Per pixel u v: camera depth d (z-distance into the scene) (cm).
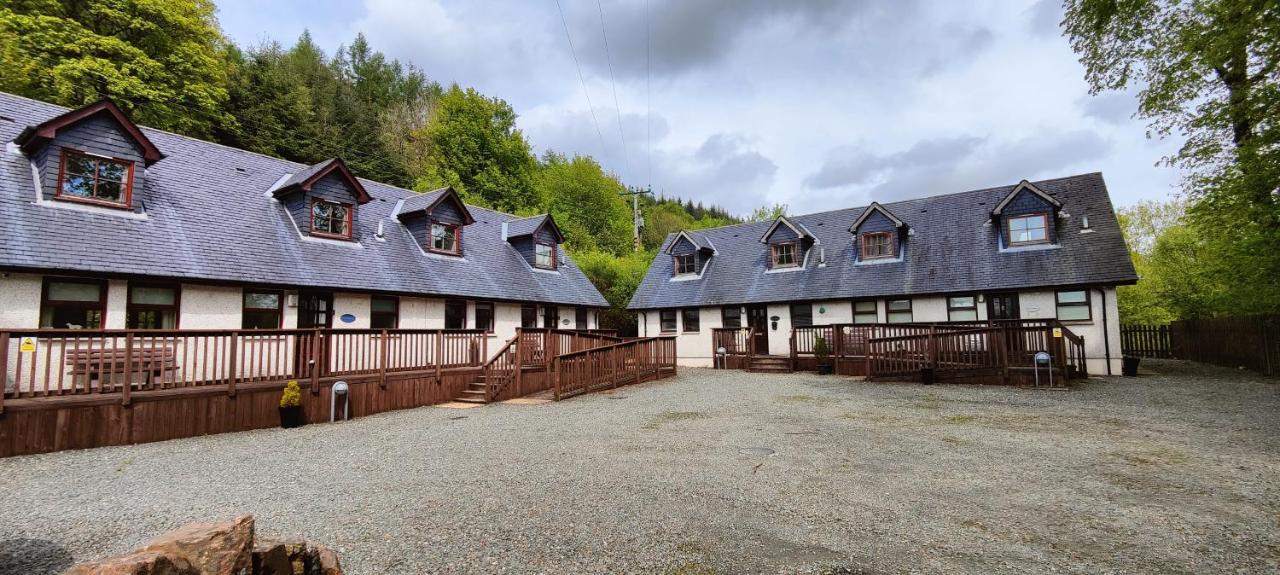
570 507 496
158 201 1217
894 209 2325
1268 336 1458
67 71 1867
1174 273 2580
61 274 964
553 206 4506
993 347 1384
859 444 736
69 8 2050
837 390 1352
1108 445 701
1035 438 752
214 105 2497
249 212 1389
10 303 924
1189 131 1418
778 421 931
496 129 4166
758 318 2288
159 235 1145
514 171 4234
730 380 1703
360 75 5056
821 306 2111
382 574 362
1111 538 404
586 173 4909
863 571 355
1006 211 1891
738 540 411
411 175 3847
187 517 496
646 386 1576
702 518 461
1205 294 2397
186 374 1012
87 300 1016
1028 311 1742
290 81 3372
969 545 395
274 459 739
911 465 621
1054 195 1973
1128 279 1578
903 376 1499
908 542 402
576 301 2203
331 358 1228
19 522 488
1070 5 1658
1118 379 1453
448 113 3962
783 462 647
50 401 809
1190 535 407
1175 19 1416
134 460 745
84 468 698
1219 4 1213
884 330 1653
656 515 470
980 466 611
